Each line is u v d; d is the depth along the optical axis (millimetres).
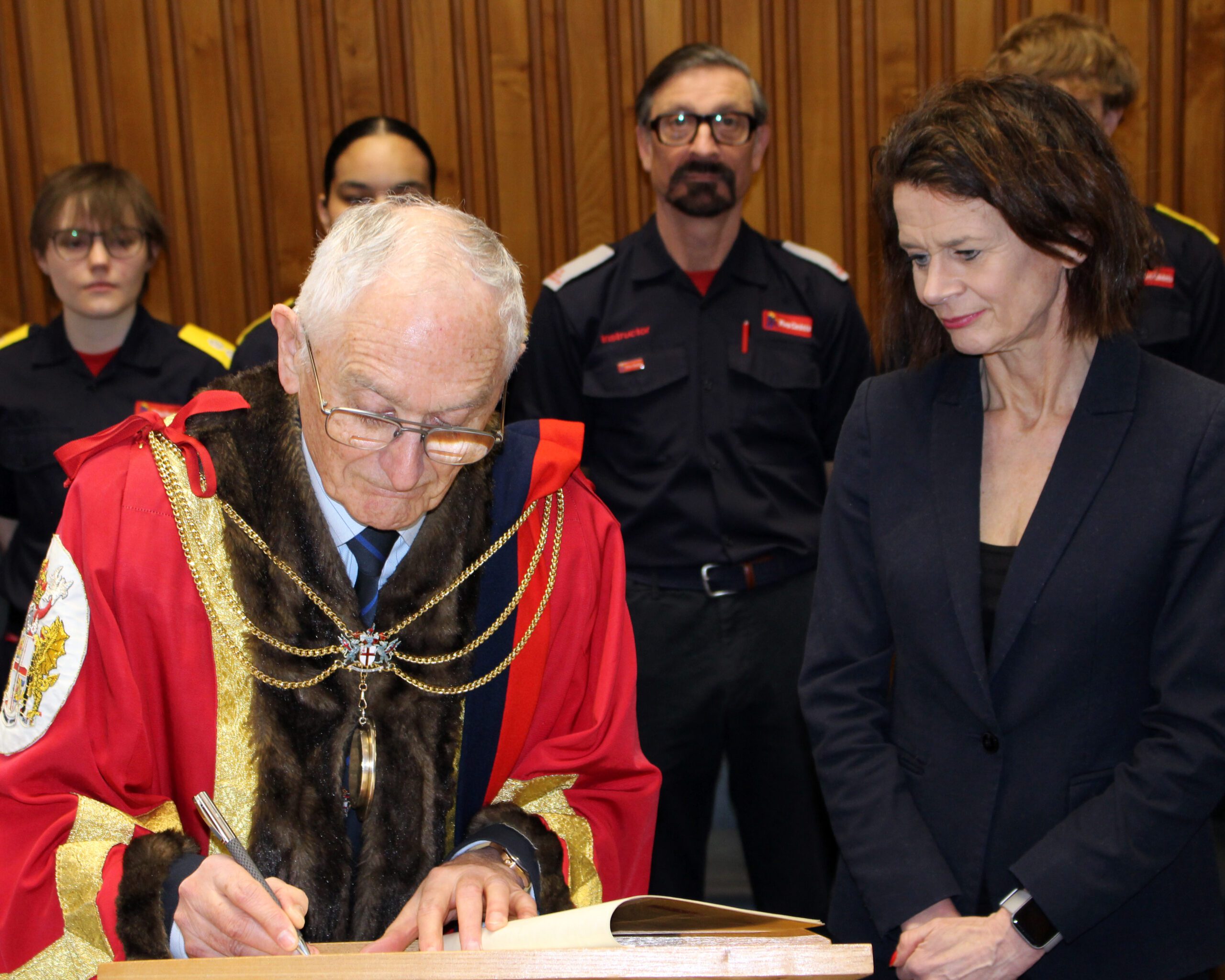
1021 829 1434
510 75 3688
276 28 3650
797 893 2633
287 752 1177
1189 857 1429
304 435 1188
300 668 1188
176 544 1188
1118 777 1385
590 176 3734
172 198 3703
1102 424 1432
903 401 1588
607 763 1318
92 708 1157
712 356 2738
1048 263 1409
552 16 3670
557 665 1330
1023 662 1427
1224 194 3660
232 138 3695
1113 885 1331
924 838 1460
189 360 2854
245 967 860
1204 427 1389
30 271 3713
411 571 1229
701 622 2631
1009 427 1530
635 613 2658
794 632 2645
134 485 1206
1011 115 1369
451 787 1239
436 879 1116
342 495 1155
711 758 2650
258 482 1209
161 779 1203
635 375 2729
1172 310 2658
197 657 1178
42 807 1132
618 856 1314
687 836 2652
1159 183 3672
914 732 1530
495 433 1265
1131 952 1394
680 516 2662
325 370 1089
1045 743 1430
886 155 1481
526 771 1306
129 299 2754
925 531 1513
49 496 2715
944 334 1571
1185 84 3633
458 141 3711
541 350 2818
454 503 1261
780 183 3742
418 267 1066
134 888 1063
